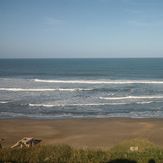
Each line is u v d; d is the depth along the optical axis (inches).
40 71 3447.3
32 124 888.9
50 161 273.6
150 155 301.0
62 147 328.5
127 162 279.6
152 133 772.6
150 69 3686.0
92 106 1176.2
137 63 5472.4
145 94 1502.2
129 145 374.3
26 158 281.0
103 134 765.9
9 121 924.6
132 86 1836.9
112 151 322.7
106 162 276.7
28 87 1811.0
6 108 1134.4
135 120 933.2
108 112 1070.4
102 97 1397.6
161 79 2331.4
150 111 1088.2
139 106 1178.0
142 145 372.2
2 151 302.8
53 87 1820.9
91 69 3794.3
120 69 3747.5
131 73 3063.5
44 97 1406.3
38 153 298.0
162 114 1037.2
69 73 3134.8
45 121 927.7
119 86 1841.8
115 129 820.0
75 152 307.0
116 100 1316.4
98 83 2025.1
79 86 1870.1
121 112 1071.0
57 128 839.1
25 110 1101.1
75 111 1086.4
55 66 4571.9
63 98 1379.2
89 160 278.4
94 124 882.8
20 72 3262.8
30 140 511.5
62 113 1052.5
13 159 274.1
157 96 1419.8
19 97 1402.6
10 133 783.1
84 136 748.6
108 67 4212.6
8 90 1638.8
